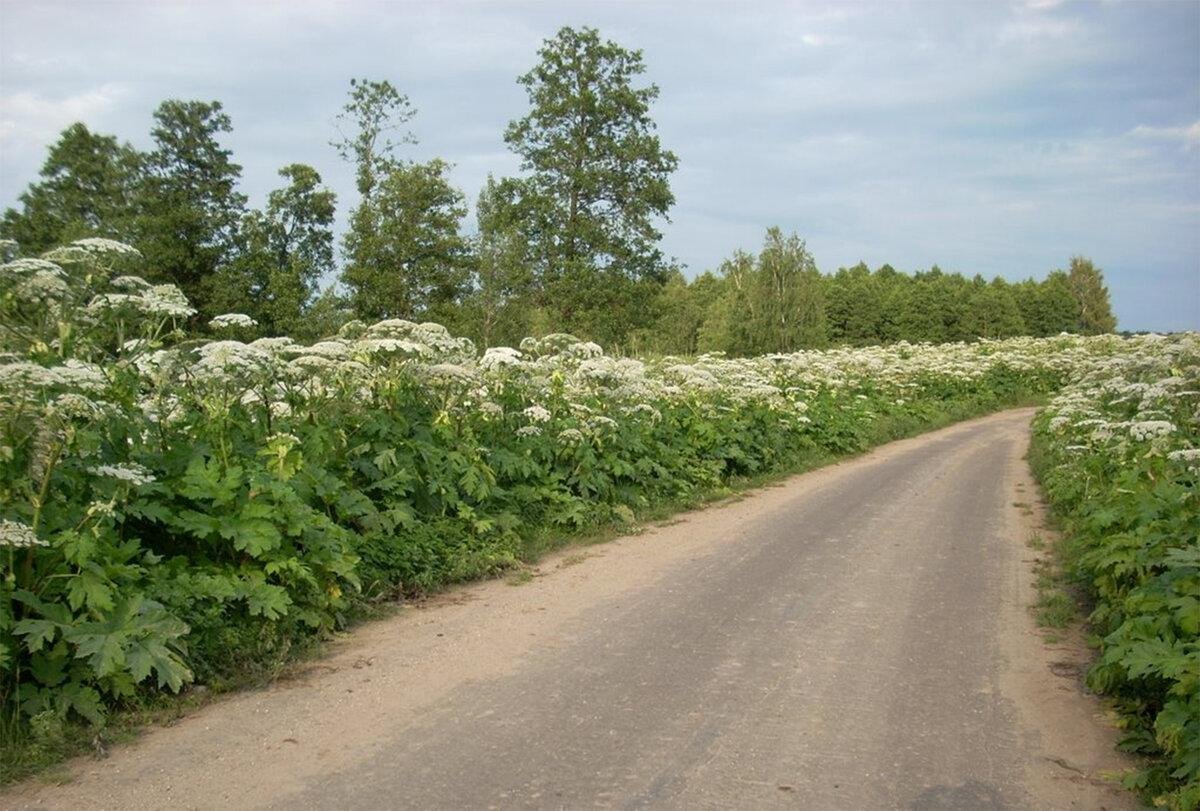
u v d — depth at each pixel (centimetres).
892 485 1642
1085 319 8575
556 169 4219
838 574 968
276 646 694
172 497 718
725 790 480
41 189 4584
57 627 562
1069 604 841
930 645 732
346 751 530
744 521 1291
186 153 3781
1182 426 1256
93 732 547
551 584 938
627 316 4150
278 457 792
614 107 4231
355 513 891
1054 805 467
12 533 531
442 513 1033
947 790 483
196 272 3697
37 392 616
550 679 650
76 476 644
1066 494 1255
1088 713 594
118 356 812
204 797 473
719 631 765
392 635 764
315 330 3350
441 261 3691
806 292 4519
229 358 788
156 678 619
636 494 1334
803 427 2061
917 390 3203
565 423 1273
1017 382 3734
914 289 7131
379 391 1045
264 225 3734
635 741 542
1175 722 485
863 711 591
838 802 468
